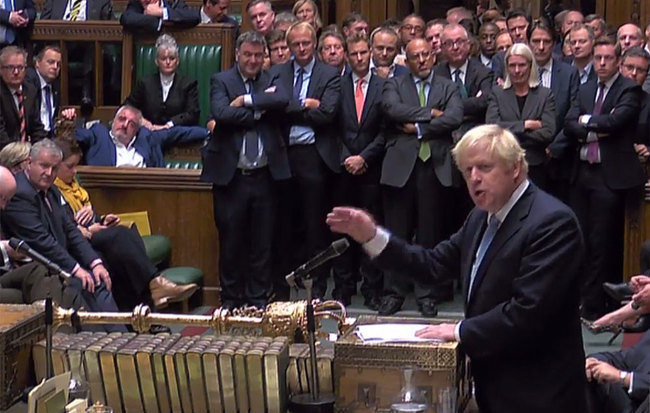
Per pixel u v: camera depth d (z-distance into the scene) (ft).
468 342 10.46
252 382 10.85
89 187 22.90
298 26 21.72
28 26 28.09
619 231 21.79
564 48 27.17
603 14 33.24
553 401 10.48
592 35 24.44
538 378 10.52
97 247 19.85
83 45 28.22
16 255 17.62
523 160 10.52
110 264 19.90
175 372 10.97
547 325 10.37
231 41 27.48
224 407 10.96
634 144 21.47
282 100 20.99
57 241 18.35
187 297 20.62
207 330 20.65
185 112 26.45
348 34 26.09
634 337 20.33
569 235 10.32
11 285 16.99
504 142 10.41
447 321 11.50
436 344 10.43
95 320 12.01
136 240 20.03
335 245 10.73
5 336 11.05
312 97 21.71
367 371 10.53
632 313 13.92
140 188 22.86
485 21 29.68
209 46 27.50
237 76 21.18
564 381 10.52
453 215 22.49
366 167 21.95
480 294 10.69
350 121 21.95
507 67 21.50
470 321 10.50
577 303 10.63
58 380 9.98
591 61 24.52
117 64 28.25
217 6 28.94
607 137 21.33
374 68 23.94
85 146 24.17
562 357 10.53
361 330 11.03
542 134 21.20
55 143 20.26
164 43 26.27
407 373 10.36
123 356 11.00
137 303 20.04
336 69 22.03
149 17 27.37
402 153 21.53
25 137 24.22
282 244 22.48
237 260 21.63
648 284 13.70
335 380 10.64
